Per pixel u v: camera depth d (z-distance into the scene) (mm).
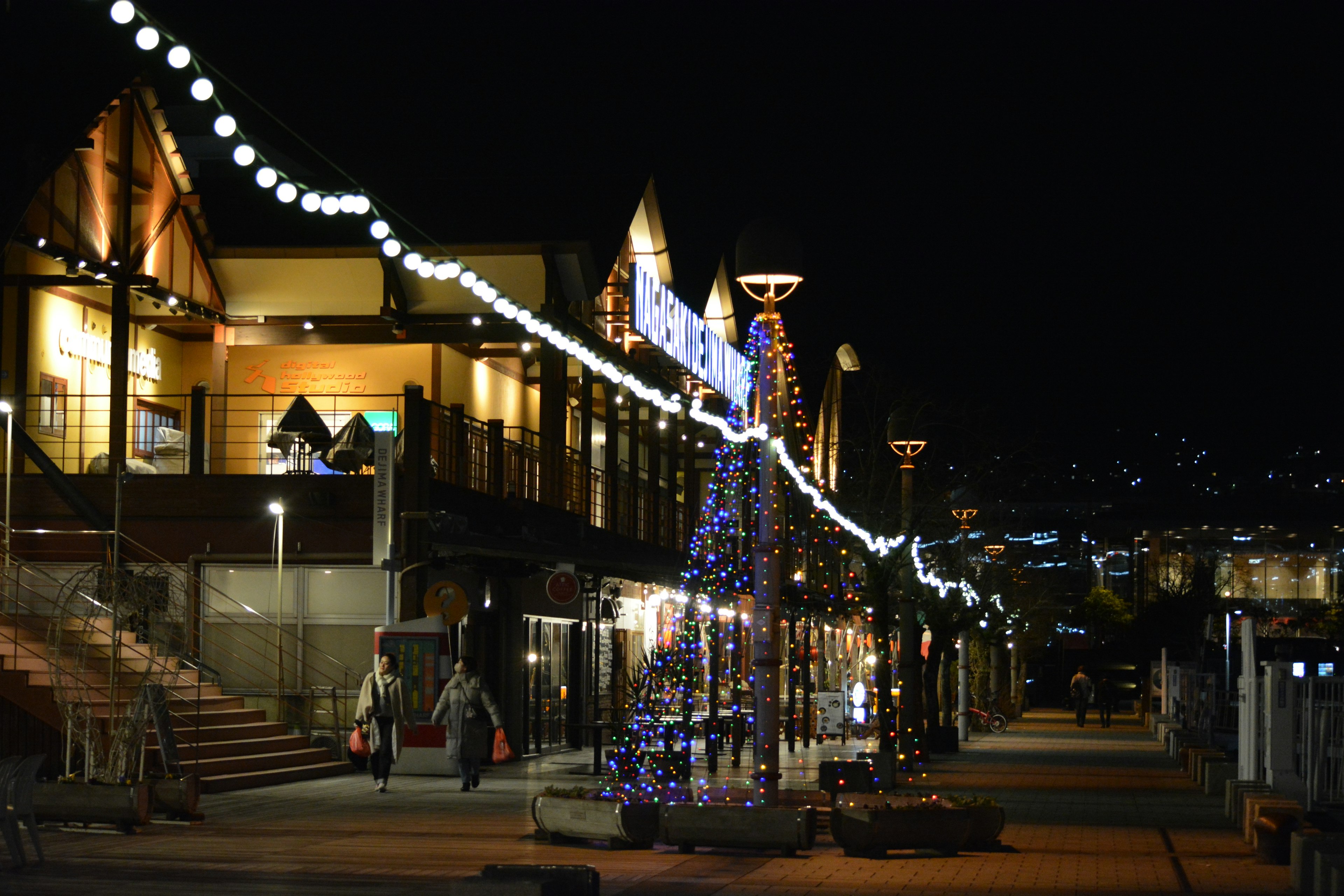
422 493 23391
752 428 18000
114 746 16359
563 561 28609
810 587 34438
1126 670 85062
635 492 36125
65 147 24250
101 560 24125
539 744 27891
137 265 26703
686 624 23344
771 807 14398
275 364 31078
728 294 41625
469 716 20609
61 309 26656
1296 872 12258
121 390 26312
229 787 19906
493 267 29453
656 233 33969
